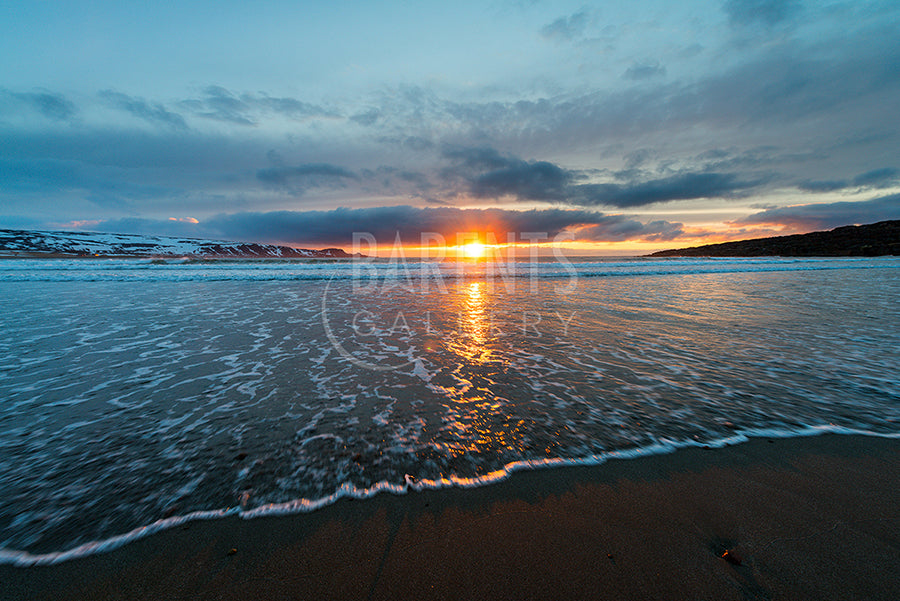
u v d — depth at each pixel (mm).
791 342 6496
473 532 2197
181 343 6461
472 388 4473
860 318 8516
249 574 1907
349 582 1877
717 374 4902
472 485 2617
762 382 4590
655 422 3559
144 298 11883
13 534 2113
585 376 4871
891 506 2395
